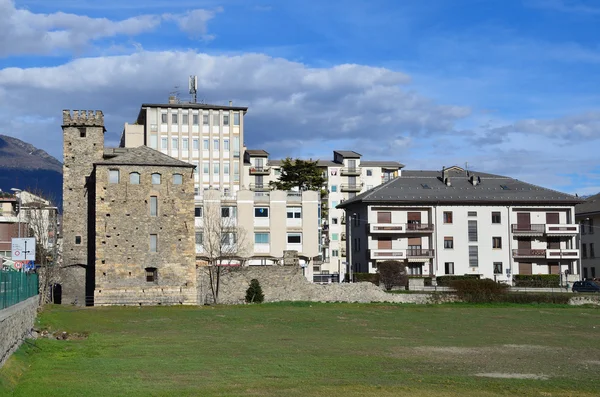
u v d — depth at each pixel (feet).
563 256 360.07
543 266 362.94
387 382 102.63
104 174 260.42
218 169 474.90
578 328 193.47
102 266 256.93
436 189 370.12
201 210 342.44
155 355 127.13
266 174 492.13
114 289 256.93
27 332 144.97
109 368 109.70
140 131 472.44
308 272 346.33
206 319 203.21
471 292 272.92
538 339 166.40
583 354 139.85
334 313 223.92
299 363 120.26
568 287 326.65
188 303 262.26
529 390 98.12
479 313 232.32
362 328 185.57
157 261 261.65
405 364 122.11
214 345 144.25
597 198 425.28
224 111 479.00
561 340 164.86
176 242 264.31
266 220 345.51
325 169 513.45
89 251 277.85
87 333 163.63
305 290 278.87
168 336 161.17
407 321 204.74
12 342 113.19
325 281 382.42
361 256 367.25
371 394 92.38
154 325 186.60
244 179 488.85
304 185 450.30
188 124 472.44
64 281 275.59
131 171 262.88
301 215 348.79
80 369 108.06
